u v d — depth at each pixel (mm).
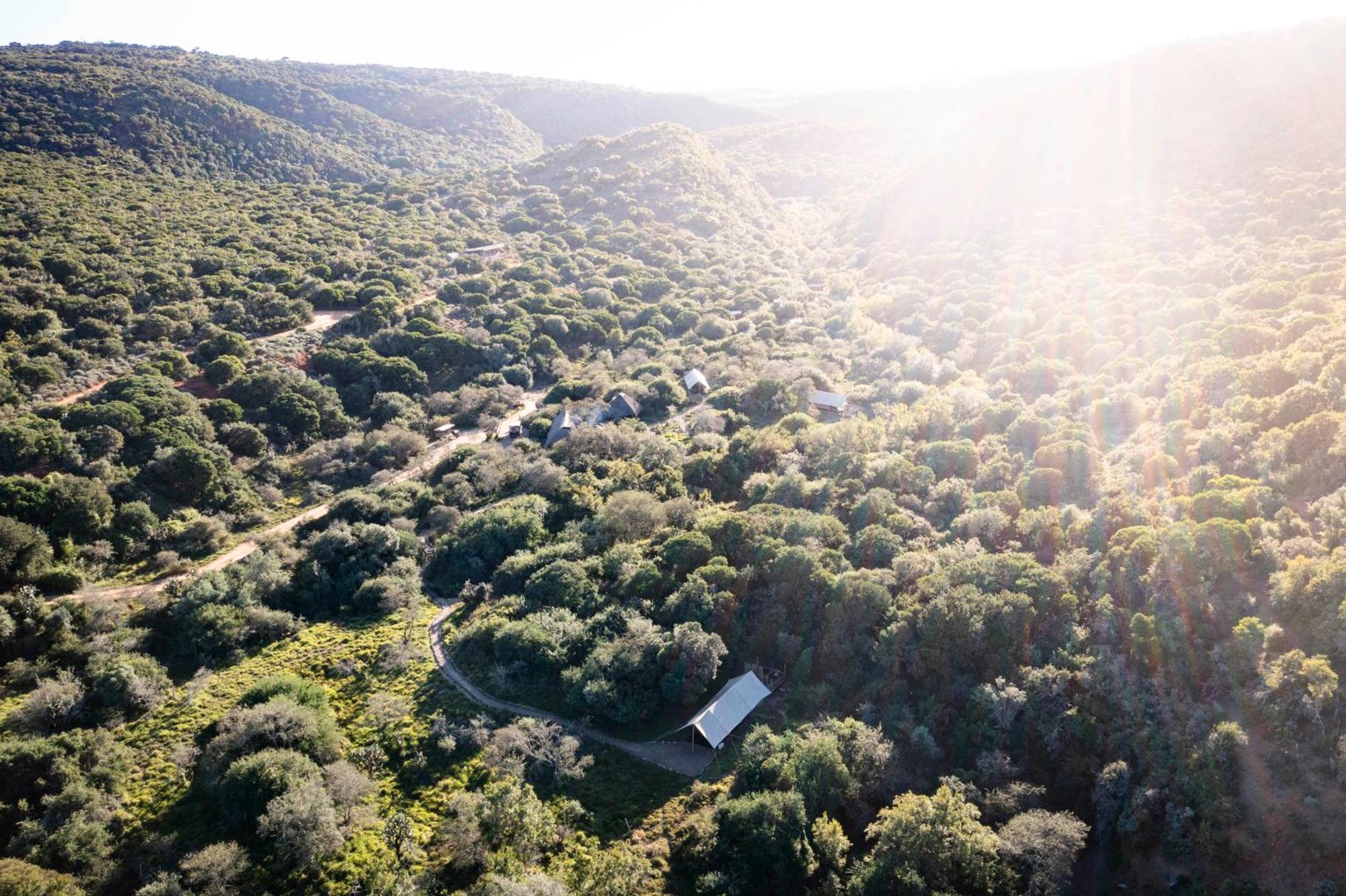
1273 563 43375
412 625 60875
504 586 63406
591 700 48062
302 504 81750
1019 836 36406
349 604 65000
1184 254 107750
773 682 50312
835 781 41250
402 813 41969
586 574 60281
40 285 96250
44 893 34812
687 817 42531
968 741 43406
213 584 61625
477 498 80625
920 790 41844
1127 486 56750
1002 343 97062
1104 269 110500
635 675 49844
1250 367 64625
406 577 66875
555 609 56531
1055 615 46750
